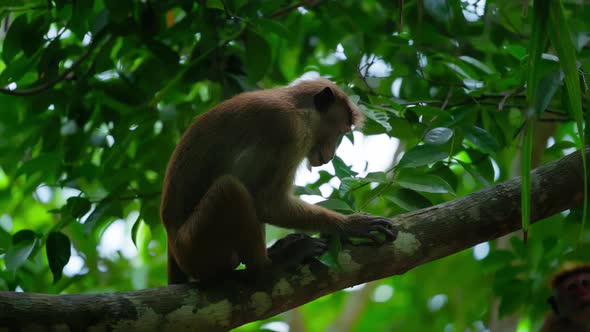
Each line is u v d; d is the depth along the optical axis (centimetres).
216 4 1059
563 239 1256
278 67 1377
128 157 1193
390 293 2434
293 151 906
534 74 530
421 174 852
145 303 722
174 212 876
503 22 1279
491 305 1672
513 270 1272
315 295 789
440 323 2084
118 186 1084
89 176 1182
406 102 1083
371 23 1387
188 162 882
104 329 694
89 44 1154
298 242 816
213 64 1159
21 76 1076
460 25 1269
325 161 1002
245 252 802
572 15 1267
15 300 675
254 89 1183
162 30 1168
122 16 1016
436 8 1105
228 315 753
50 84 1084
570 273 1254
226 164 883
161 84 1170
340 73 1402
